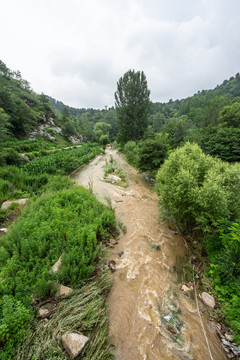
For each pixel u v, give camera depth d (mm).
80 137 49906
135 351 2273
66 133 41500
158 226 5820
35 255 3361
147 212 6922
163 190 5082
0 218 5242
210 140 12031
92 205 6008
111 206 7145
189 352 2307
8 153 11453
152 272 3770
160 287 3381
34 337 2090
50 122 41188
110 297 3109
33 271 2902
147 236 5188
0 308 2256
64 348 2041
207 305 3020
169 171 5273
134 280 3529
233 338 2418
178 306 2992
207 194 3701
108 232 5117
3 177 8289
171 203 4727
